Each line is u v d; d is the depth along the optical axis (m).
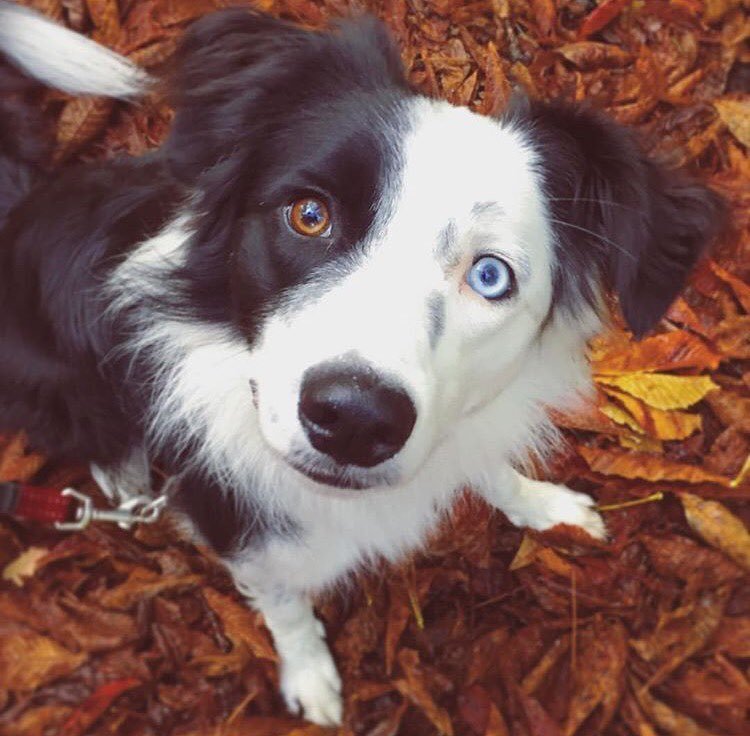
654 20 0.61
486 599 0.50
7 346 0.44
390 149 0.31
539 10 0.60
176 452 0.39
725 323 0.54
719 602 0.50
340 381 0.28
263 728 0.46
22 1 0.56
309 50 0.33
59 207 0.41
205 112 0.34
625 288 0.34
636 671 0.49
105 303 0.39
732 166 0.58
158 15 0.57
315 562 0.41
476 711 0.47
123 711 0.46
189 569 0.49
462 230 0.31
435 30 0.58
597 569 0.50
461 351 0.32
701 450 0.53
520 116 0.34
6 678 0.45
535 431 0.41
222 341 0.35
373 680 0.48
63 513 0.43
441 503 0.42
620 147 0.34
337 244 0.31
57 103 0.54
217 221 0.34
